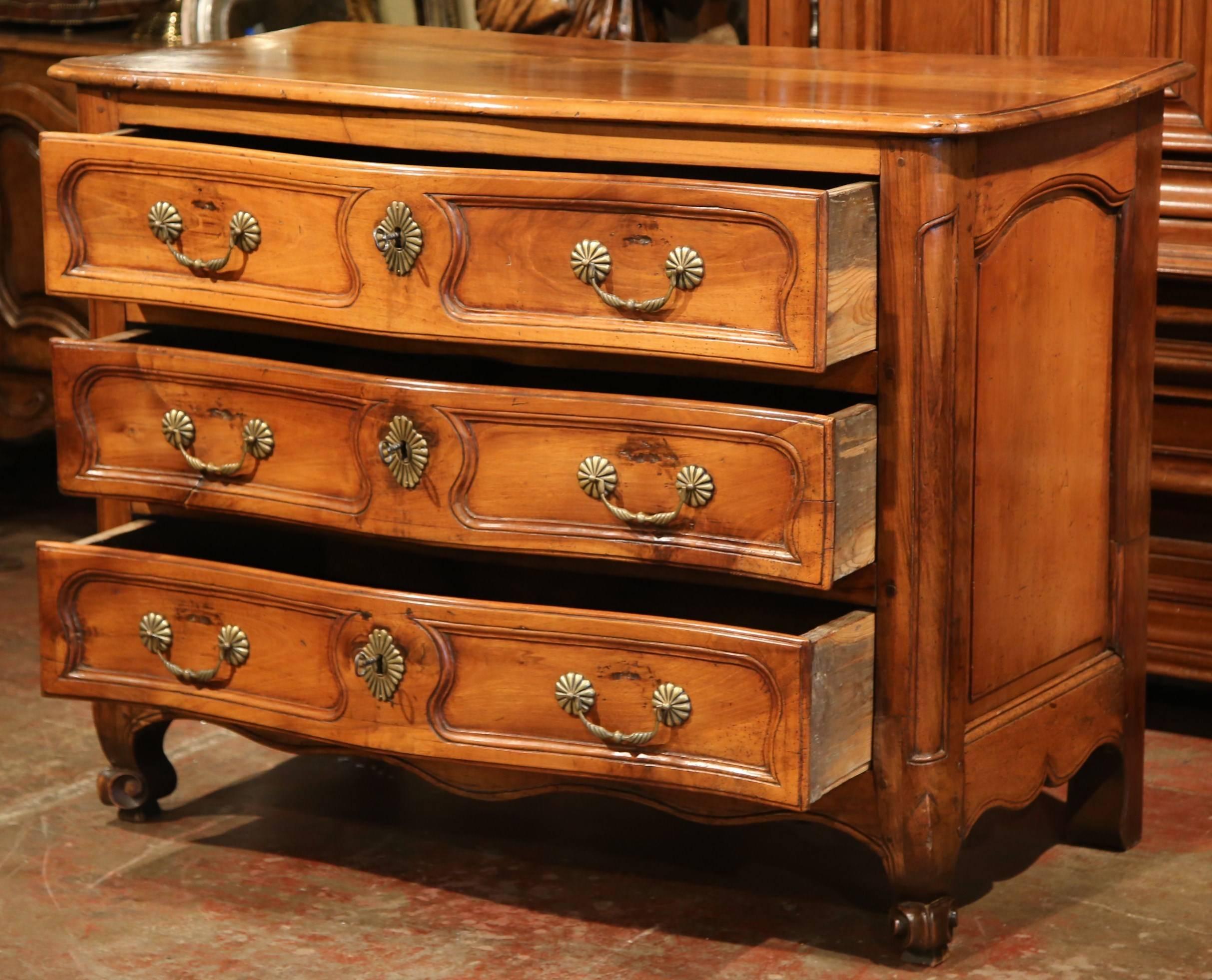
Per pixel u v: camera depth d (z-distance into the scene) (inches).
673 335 78.7
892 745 82.7
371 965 85.2
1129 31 110.6
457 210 81.8
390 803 103.7
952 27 114.9
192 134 97.3
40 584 94.1
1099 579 94.0
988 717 86.4
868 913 89.8
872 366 80.1
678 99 81.7
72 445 93.0
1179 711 117.7
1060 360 88.0
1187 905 90.7
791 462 77.5
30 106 142.6
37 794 105.3
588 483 81.6
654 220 78.2
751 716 79.4
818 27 119.0
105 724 99.6
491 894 92.4
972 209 79.0
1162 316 109.7
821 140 78.6
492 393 82.5
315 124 87.9
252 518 92.9
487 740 85.0
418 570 97.7
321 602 87.3
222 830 100.3
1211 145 109.0
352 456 86.4
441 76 90.9
